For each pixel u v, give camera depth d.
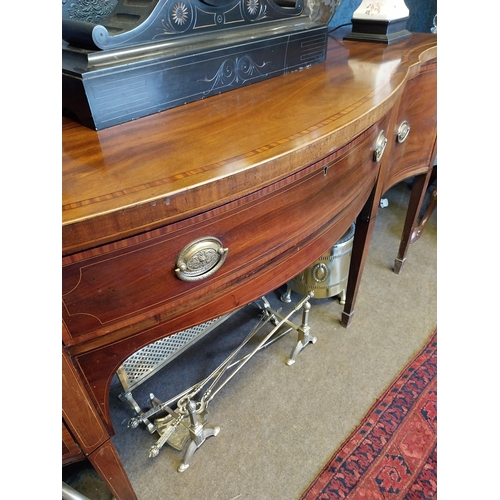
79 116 0.49
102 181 0.37
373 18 0.99
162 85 0.53
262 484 0.79
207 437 0.87
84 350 0.41
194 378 1.01
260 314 1.17
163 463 0.83
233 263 0.46
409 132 0.93
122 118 0.51
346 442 0.86
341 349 1.07
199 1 0.54
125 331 0.43
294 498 0.77
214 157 0.41
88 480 0.78
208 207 0.39
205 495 0.78
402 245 1.27
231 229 0.43
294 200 0.49
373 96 0.60
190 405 0.77
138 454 0.85
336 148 0.49
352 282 1.03
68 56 0.48
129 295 0.39
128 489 0.62
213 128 0.49
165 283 0.41
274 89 0.64
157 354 0.91
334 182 0.56
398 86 0.65
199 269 0.43
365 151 0.62
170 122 0.51
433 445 0.85
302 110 0.55
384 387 0.97
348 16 1.30
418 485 0.79
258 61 0.66
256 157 0.41
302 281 1.15
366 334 1.12
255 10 0.64
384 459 0.83
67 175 0.38
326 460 0.83
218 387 0.92
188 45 0.55
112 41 0.47
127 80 0.49
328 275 1.12
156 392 0.98
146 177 0.38
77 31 0.46
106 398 0.48
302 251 0.58
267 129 0.49
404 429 0.88
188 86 0.57
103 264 0.36
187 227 0.39
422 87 0.89
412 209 1.18
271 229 0.49
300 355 1.06
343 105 0.56
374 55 0.86
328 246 0.65
